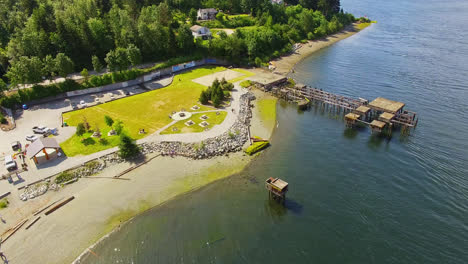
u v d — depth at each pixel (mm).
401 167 59406
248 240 43812
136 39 108000
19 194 50812
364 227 45938
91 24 101438
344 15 190000
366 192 52906
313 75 109562
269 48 134000
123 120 73125
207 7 169750
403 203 50406
